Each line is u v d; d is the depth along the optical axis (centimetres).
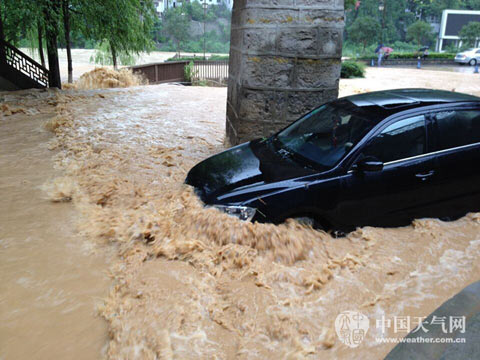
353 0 3716
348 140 436
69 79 1700
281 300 335
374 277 367
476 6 9306
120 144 778
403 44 8438
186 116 1061
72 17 1636
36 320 321
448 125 452
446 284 358
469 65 3831
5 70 1380
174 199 488
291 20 651
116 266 393
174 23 7462
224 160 499
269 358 278
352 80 2209
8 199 543
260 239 394
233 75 777
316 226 429
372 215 434
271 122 697
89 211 504
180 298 335
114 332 301
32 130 905
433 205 454
